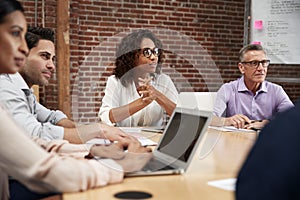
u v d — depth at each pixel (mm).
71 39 4863
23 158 1014
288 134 669
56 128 1706
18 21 1133
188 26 5594
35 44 2174
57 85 4672
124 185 1077
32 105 2209
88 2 4973
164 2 5418
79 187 1011
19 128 1067
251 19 4000
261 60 3020
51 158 1031
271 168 665
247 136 2107
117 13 5152
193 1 5582
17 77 1970
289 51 3926
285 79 4648
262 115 3119
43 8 4664
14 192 1605
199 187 1063
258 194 672
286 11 3887
